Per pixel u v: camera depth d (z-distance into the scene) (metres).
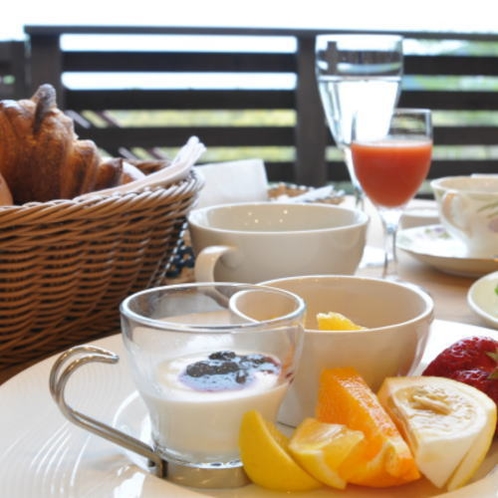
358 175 1.15
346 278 0.77
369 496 0.55
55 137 0.94
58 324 0.84
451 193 1.11
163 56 3.16
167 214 0.89
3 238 0.75
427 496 0.54
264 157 3.30
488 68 3.32
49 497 0.51
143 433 0.63
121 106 3.18
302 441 0.56
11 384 0.69
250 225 1.09
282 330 0.56
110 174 0.96
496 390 0.62
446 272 1.14
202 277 0.89
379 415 0.55
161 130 3.17
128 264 0.86
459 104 3.34
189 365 0.56
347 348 0.64
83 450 0.58
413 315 0.73
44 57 2.94
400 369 0.67
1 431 0.60
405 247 1.17
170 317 0.64
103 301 0.87
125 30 2.99
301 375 0.65
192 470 0.56
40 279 0.79
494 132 3.33
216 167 1.29
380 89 1.32
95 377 0.71
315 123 3.09
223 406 0.54
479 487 0.52
